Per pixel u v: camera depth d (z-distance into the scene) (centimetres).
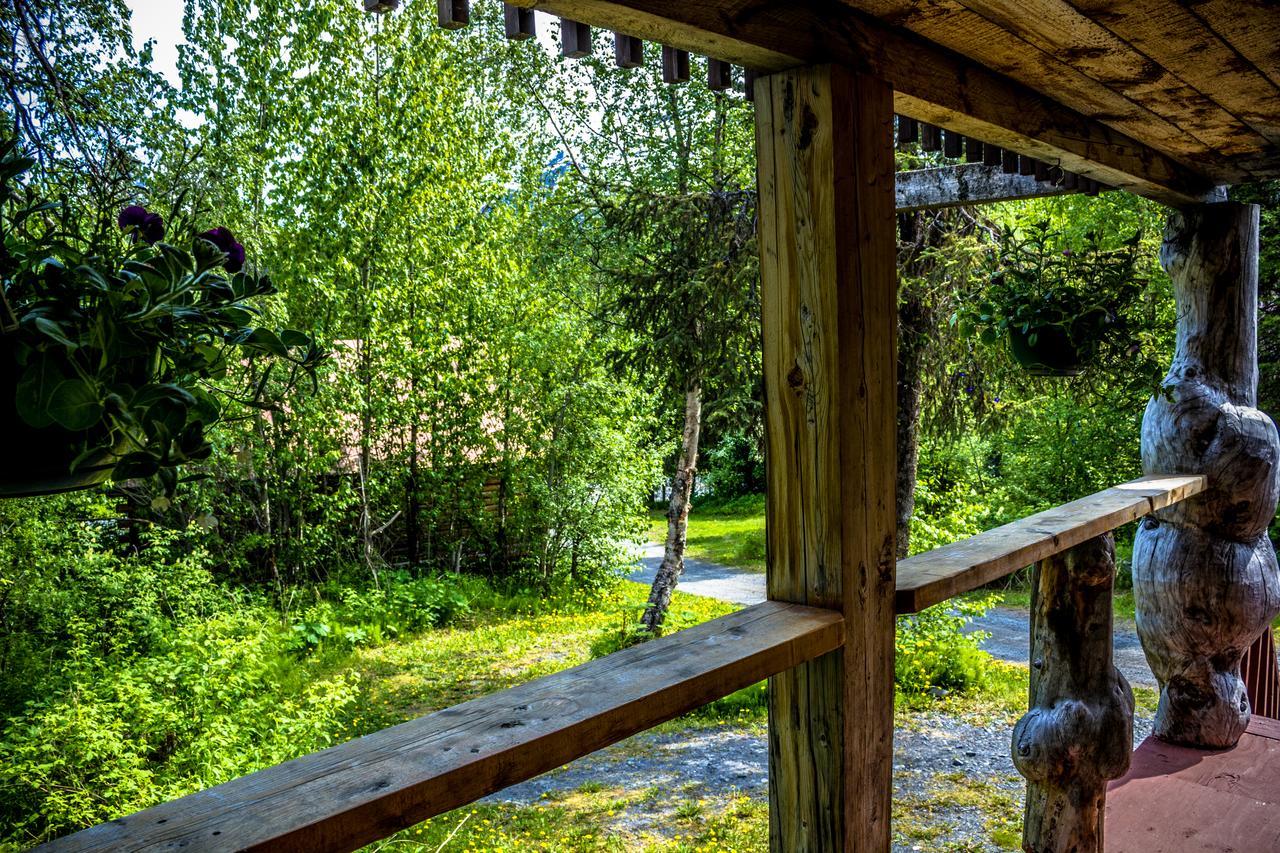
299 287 1012
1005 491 1240
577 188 929
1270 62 173
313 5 1007
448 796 81
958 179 289
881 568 147
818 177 133
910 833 506
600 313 883
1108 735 230
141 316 78
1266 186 759
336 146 1038
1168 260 312
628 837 523
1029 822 238
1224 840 253
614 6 101
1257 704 353
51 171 179
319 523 1095
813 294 136
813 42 129
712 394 869
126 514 748
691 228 743
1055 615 233
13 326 72
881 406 145
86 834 69
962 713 697
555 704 99
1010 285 284
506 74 1030
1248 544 307
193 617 723
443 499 1198
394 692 814
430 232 1104
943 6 138
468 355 1174
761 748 664
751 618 135
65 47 305
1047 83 187
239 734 572
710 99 865
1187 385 304
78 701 512
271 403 91
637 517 1273
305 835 71
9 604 648
